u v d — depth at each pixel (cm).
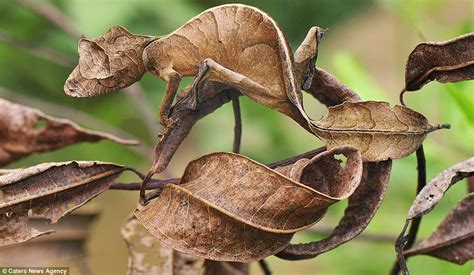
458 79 35
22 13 86
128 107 91
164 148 35
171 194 34
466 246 37
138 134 92
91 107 93
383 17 144
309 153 35
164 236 34
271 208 33
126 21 96
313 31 34
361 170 33
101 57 34
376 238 51
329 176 34
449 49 35
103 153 86
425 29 65
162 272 39
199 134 106
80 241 44
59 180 35
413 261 50
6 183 35
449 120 52
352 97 36
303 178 34
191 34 34
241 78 33
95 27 91
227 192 34
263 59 34
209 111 35
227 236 34
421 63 35
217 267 40
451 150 52
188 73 34
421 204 34
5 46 89
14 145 41
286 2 124
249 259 34
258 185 33
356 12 135
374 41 143
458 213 37
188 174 34
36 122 41
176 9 101
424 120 35
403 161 53
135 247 39
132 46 34
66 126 41
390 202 62
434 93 62
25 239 35
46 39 89
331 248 35
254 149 89
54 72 93
